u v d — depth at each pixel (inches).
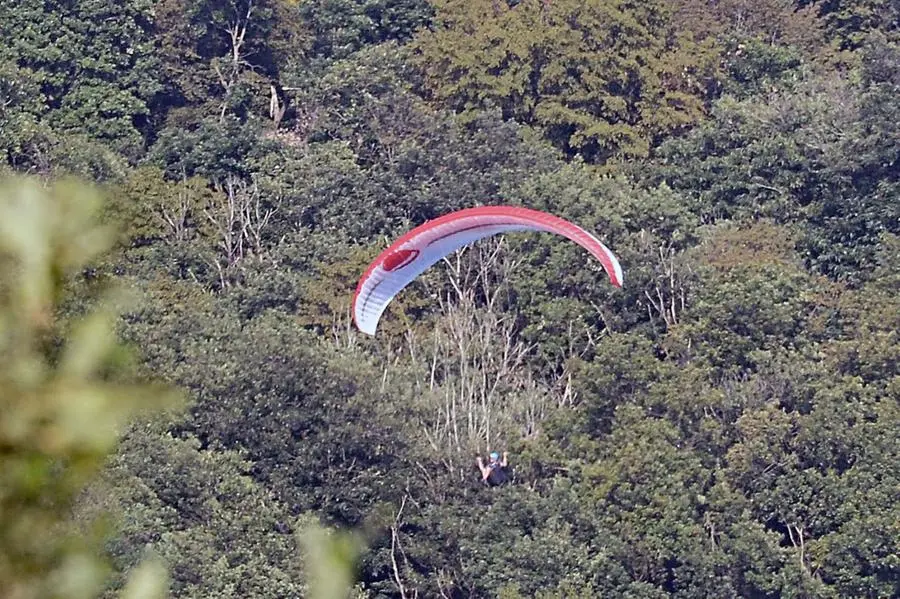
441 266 4931.1
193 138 5634.8
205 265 5017.2
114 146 5772.6
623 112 5940.0
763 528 3833.7
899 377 4156.0
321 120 5935.0
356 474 3954.2
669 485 3878.0
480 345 4584.2
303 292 4852.4
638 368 4264.3
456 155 5541.3
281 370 4065.0
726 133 5674.2
